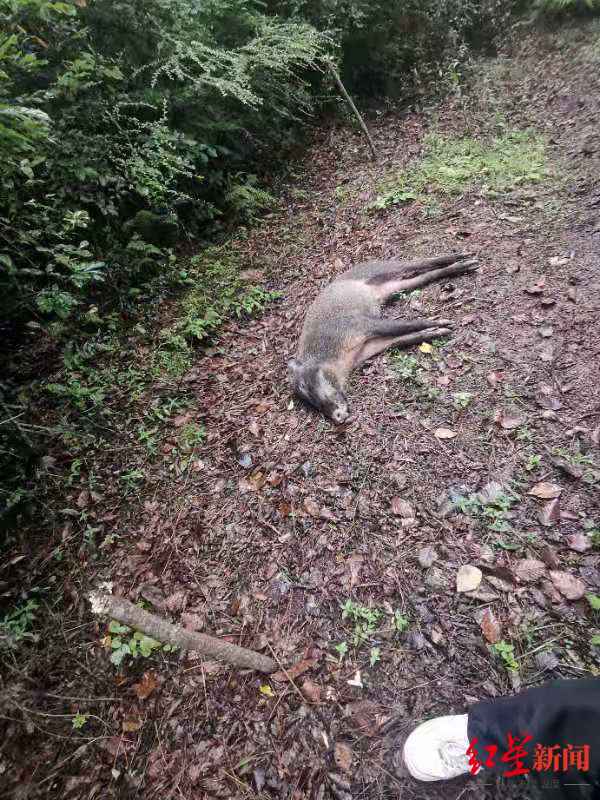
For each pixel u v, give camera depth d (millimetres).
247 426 1756
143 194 2113
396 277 2057
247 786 1024
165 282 2320
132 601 1366
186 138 2393
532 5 3391
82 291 2115
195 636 1124
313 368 1734
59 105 1987
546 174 2281
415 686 1074
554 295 1729
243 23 2662
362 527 1366
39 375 1937
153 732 1142
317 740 1054
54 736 1167
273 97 2904
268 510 1485
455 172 2488
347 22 3129
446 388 1607
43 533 1543
